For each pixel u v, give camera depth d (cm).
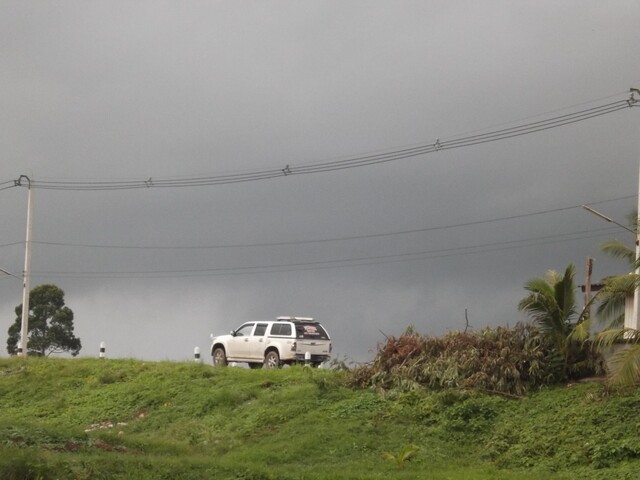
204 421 2819
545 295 2712
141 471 1902
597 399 2453
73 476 1806
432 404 2625
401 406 2648
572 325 2730
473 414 2548
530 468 2233
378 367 2917
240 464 2070
